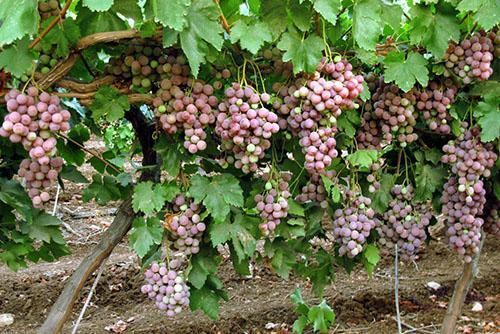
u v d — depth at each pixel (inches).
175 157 76.5
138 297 170.6
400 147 91.7
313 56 68.0
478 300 160.2
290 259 85.7
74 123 89.9
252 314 155.4
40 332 83.9
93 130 93.7
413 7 74.5
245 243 78.4
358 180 90.2
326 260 100.8
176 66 69.2
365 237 91.7
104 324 155.7
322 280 102.0
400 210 90.4
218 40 62.9
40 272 177.0
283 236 83.1
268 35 67.1
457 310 120.0
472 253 91.0
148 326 151.9
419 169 90.7
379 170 89.5
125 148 270.7
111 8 63.5
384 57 78.8
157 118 75.2
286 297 165.5
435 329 143.3
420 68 75.6
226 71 72.8
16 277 173.5
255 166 72.6
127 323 154.8
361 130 84.3
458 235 89.8
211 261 82.7
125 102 71.3
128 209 89.0
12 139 62.1
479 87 82.7
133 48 70.3
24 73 63.5
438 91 81.4
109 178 91.0
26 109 62.4
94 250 87.9
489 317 148.9
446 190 90.1
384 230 92.2
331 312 122.4
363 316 153.7
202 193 75.1
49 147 62.9
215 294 86.3
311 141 71.1
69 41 65.3
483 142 85.0
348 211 84.0
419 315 151.6
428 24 74.7
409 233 90.6
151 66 70.7
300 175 85.7
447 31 74.9
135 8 63.4
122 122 264.2
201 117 70.0
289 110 72.7
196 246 78.0
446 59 78.6
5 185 84.9
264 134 68.9
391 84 80.3
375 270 179.5
